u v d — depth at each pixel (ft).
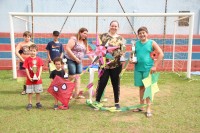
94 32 32.83
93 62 15.26
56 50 19.34
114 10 33.40
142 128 11.55
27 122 12.19
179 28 33.42
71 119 12.69
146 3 33.37
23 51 17.60
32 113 13.58
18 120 12.46
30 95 14.46
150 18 33.19
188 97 17.42
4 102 15.80
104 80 14.33
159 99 16.85
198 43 32.63
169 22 33.27
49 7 32.73
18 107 14.71
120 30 33.19
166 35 32.17
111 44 13.73
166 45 32.22
